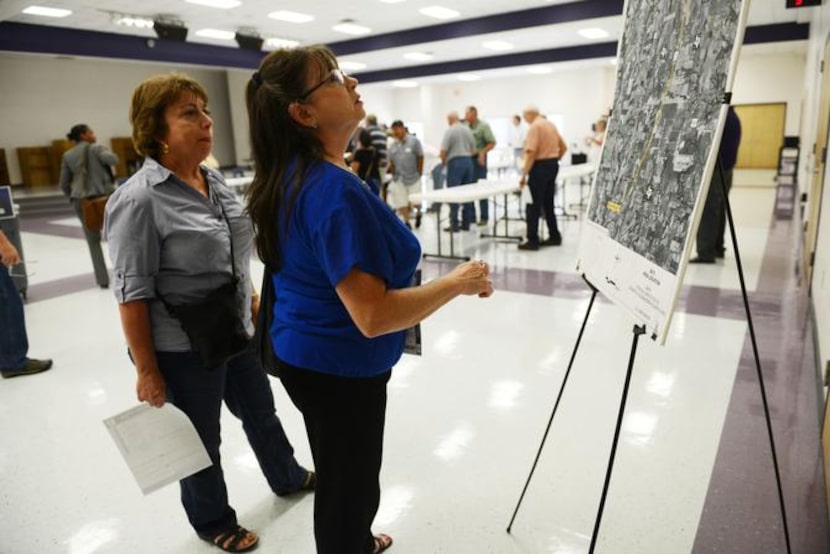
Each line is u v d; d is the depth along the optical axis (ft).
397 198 23.93
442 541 5.81
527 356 10.48
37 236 26.55
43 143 44.96
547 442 7.53
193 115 4.74
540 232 23.29
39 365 10.64
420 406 8.71
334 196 3.14
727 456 7.05
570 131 49.88
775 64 43.93
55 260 20.83
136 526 6.25
